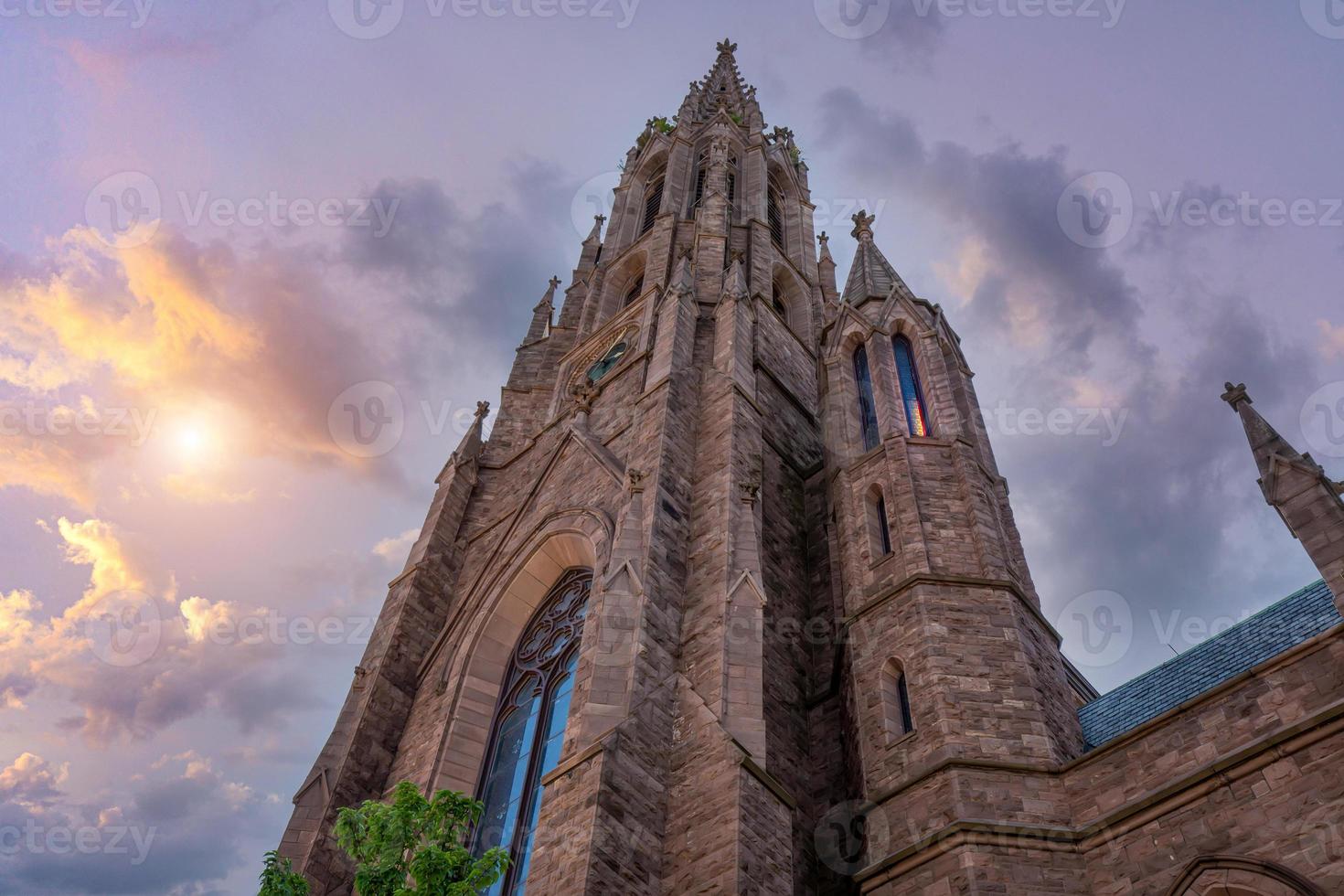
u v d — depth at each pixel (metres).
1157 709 30.44
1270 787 22.78
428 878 24.38
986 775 26.70
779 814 27.33
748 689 30.12
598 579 37.03
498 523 49.31
